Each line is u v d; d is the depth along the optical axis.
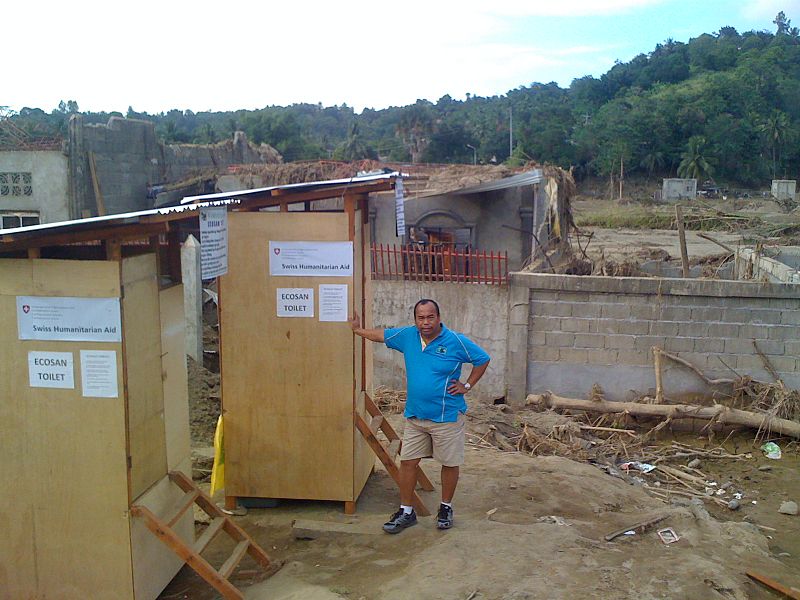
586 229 48.03
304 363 5.95
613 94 109.12
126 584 4.45
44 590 4.53
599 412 11.50
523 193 18.55
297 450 6.06
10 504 4.49
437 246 17.91
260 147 27.91
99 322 4.27
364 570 5.06
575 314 11.77
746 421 10.86
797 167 83.06
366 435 6.05
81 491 4.42
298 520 5.91
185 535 5.14
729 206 62.59
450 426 5.48
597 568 4.95
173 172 23.67
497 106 103.50
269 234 5.82
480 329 12.17
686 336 11.52
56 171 20.23
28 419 4.40
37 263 4.26
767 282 11.24
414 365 5.49
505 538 5.43
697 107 83.44
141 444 4.55
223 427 6.10
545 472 7.63
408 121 81.19
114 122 21.28
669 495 8.80
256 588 4.93
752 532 6.18
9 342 4.36
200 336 12.11
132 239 4.45
